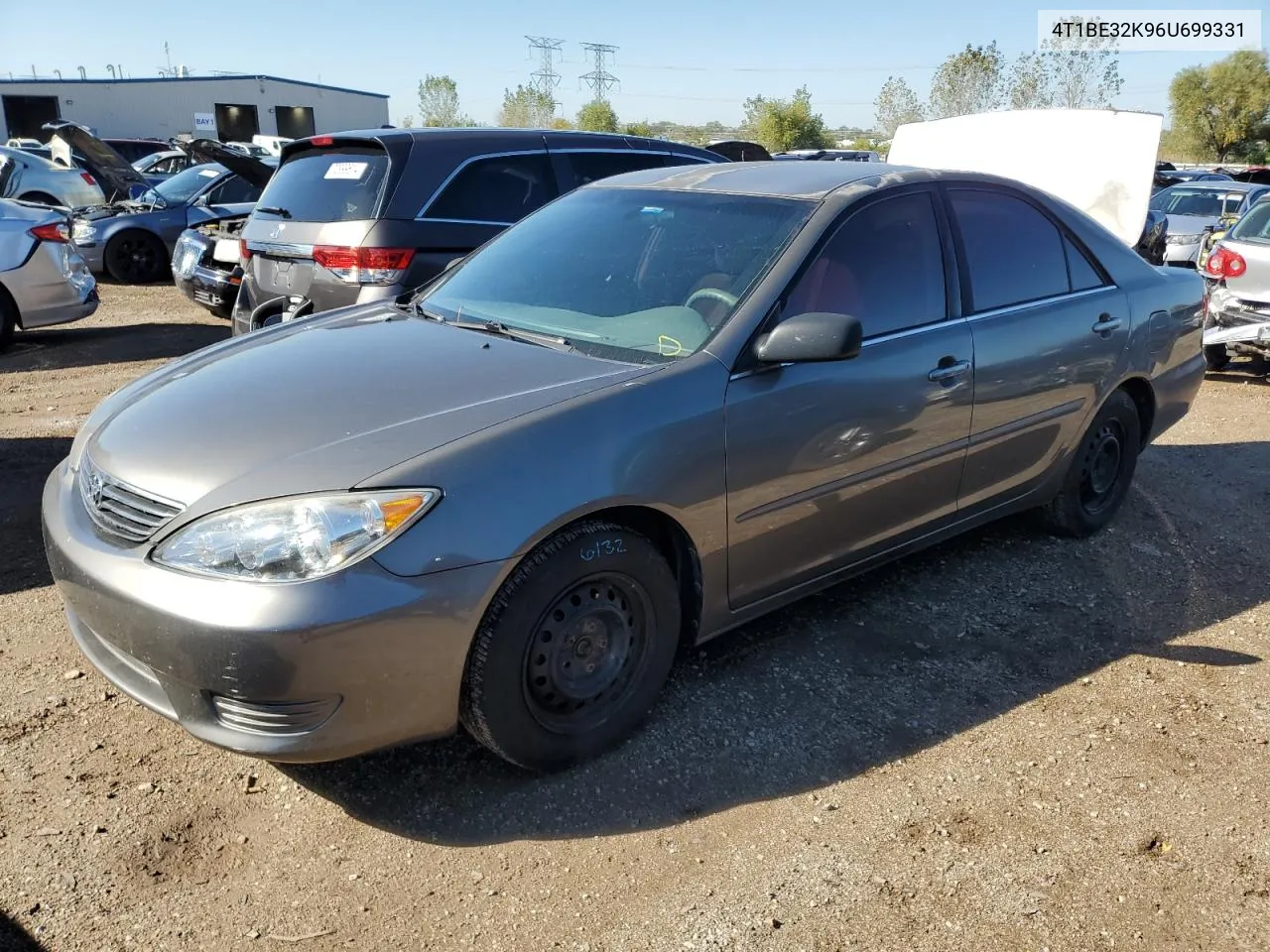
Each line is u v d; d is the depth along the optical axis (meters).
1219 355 8.39
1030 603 4.00
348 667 2.34
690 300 3.22
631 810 2.71
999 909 2.41
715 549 3.01
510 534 2.49
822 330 2.90
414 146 5.88
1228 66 56.62
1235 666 3.56
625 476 2.71
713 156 7.54
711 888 2.45
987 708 3.26
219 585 2.32
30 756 2.84
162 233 12.60
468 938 2.27
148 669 2.51
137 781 2.75
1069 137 9.06
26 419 6.34
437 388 2.84
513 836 2.60
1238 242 8.04
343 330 3.49
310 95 53.78
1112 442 4.59
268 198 6.36
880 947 2.28
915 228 3.64
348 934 2.27
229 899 2.36
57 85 45.38
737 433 2.96
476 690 2.57
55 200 16.02
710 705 3.20
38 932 2.23
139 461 2.62
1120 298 4.38
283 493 2.38
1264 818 2.76
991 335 3.76
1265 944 2.33
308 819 2.63
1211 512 5.11
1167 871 2.56
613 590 2.81
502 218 6.16
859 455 3.33
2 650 3.41
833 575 3.50
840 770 2.92
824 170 3.79
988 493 3.97
